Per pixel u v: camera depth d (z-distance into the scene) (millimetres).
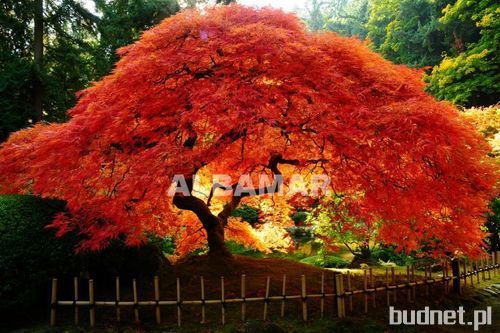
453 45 16781
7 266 4609
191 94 4418
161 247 9711
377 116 4207
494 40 13891
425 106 4270
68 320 4852
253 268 6293
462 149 4438
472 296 6621
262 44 4516
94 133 4574
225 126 4148
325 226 9648
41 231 5090
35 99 12219
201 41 4695
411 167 4336
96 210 4656
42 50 12875
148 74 4609
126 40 13594
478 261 7832
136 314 4793
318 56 4582
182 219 7312
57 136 4535
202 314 4812
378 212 4824
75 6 12867
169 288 5637
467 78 15250
